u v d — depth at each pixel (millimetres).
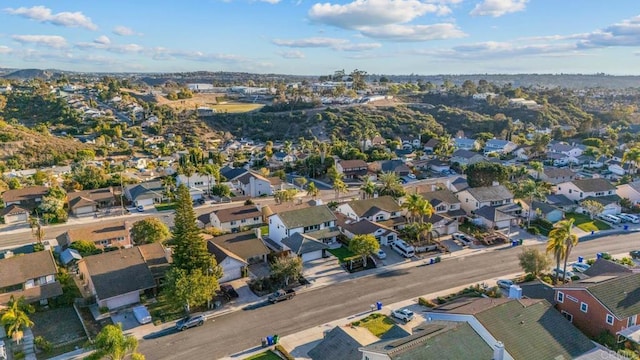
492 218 79125
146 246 63406
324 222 74812
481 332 37781
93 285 52469
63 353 43500
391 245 70875
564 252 55219
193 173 112500
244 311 51500
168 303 52000
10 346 44469
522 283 55656
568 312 46281
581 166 139125
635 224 82938
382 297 54406
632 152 122500
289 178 131750
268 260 65500
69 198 97062
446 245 71875
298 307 52219
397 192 95438
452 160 146250
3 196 95062
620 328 41844
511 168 117625
